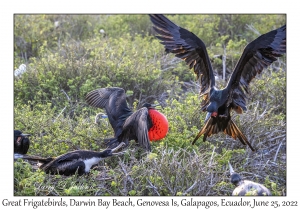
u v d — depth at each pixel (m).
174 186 9.94
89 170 10.40
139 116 10.32
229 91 10.26
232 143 11.53
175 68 15.39
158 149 10.62
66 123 12.01
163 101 14.04
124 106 11.44
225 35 18.08
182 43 10.30
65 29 17.86
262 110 13.03
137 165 10.34
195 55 10.37
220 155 10.67
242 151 10.78
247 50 10.09
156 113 10.91
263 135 11.84
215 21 18.16
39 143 11.27
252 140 11.64
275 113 13.28
